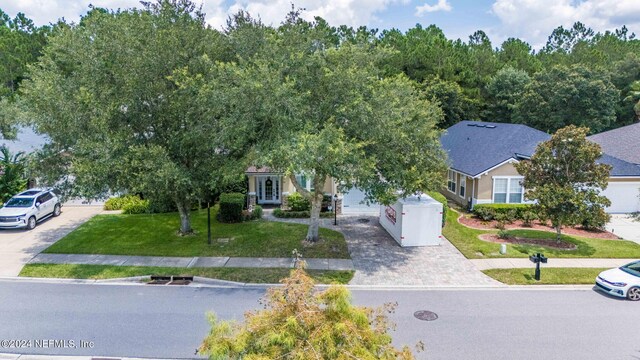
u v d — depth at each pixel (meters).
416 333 11.66
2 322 12.29
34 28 57.50
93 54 17.58
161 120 18.03
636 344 11.17
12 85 41.84
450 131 36.94
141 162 16.27
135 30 17.61
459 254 18.34
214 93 15.14
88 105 16.84
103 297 14.10
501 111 45.94
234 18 18.38
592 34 70.62
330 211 25.59
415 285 15.11
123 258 17.61
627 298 13.95
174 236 20.64
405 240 19.42
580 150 18.22
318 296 6.39
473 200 25.20
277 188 27.91
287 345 5.59
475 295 14.32
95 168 16.03
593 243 19.55
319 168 15.62
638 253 18.16
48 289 14.74
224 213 23.12
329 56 16.73
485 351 10.78
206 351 6.11
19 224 21.12
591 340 11.36
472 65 48.16
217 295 14.27
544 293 14.50
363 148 16.56
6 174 25.50
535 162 19.42
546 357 10.54
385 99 15.99
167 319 12.47
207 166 17.98
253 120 15.36
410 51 45.53
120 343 11.12
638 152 27.81
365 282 15.34
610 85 41.06
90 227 22.05
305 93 15.26
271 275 15.88
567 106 41.31
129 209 25.12
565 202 18.31
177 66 17.47
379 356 6.08
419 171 17.89
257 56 16.89
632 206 25.42
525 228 22.31
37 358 10.48
